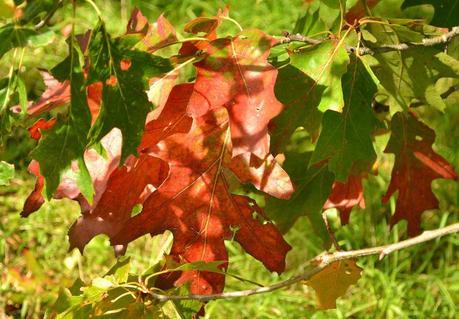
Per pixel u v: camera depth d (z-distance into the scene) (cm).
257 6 241
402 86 109
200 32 103
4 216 200
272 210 114
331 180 114
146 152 103
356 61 104
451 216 201
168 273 108
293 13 238
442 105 109
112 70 95
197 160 105
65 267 189
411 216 120
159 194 105
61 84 107
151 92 102
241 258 190
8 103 96
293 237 194
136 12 104
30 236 196
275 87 102
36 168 107
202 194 105
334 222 194
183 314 109
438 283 183
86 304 107
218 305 178
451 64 108
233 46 100
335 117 103
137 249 194
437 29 110
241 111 98
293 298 180
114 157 103
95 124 94
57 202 204
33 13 93
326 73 101
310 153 114
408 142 117
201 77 99
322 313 177
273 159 103
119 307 106
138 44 102
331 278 114
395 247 108
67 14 236
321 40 103
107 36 95
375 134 116
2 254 189
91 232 105
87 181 96
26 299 170
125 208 105
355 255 108
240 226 107
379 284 184
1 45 92
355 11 109
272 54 107
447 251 195
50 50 225
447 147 195
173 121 103
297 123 102
